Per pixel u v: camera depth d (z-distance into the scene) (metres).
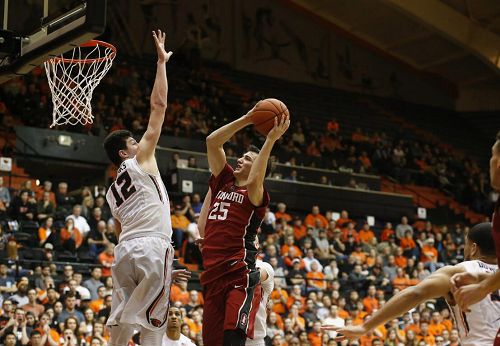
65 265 14.34
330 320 14.47
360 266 17.41
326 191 22.23
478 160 31.05
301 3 32.12
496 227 3.25
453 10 26.55
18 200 15.73
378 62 33.75
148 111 22.83
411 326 15.48
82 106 7.77
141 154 5.32
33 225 15.45
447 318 16.16
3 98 20.27
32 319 11.80
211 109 24.88
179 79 26.77
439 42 31.52
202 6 30.45
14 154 18.84
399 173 26.17
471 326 3.83
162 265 5.14
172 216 17.19
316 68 32.56
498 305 3.80
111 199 5.40
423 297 3.33
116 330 5.23
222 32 30.83
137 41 28.70
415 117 32.38
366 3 30.03
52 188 20.22
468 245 4.11
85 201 16.19
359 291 16.77
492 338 3.77
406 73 34.19
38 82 21.03
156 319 5.11
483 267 3.84
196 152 21.11
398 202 23.36
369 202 22.88
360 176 23.89
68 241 14.94
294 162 23.28
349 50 33.25
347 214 22.30
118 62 26.08
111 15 28.12
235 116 25.47
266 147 5.15
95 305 12.94
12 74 6.78
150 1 29.16
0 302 12.49
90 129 19.97
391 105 32.81
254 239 5.30
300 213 21.83
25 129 19.05
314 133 26.97
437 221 24.52
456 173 27.98
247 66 31.14
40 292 13.03
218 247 5.20
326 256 17.77
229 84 29.25
